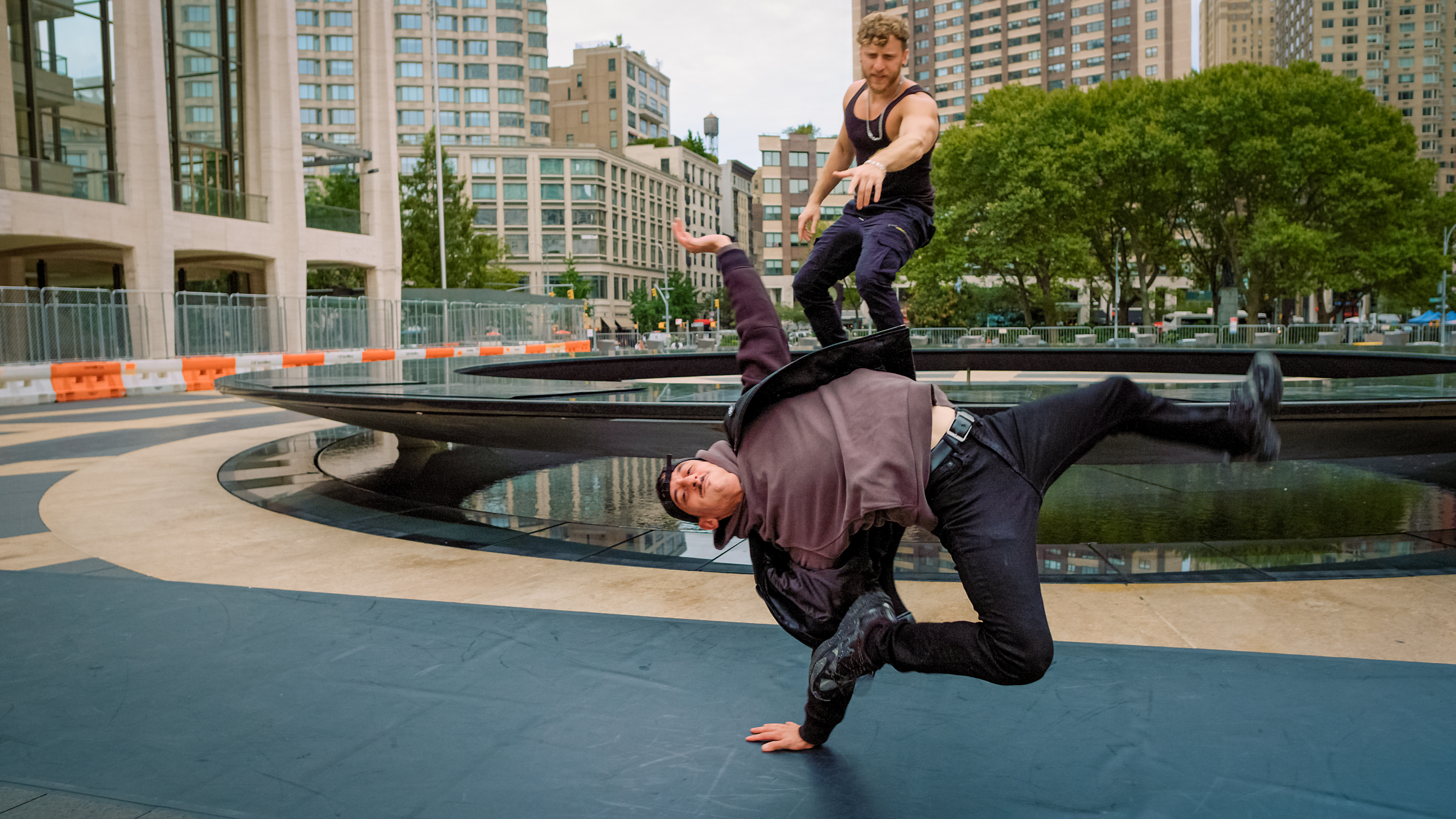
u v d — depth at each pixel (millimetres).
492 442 5828
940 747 2350
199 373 19984
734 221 144875
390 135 35531
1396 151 41125
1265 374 2020
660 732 2486
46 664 3135
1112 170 39719
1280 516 5590
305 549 5023
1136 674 2834
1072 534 5180
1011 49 133000
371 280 35656
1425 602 3662
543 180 102750
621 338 55375
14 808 2119
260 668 3062
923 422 1866
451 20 111562
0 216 21000
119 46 23797
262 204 29531
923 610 3748
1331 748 2291
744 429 1983
